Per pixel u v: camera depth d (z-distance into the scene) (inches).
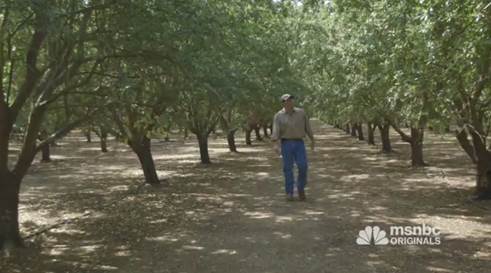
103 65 303.7
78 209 480.7
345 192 515.5
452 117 349.1
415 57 297.0
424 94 301.1
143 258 295.6
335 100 804.0
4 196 318.7
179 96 313.9
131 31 260.2
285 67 727.7
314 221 376.8
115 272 269.6
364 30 485.4
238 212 425.7
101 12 269.7
